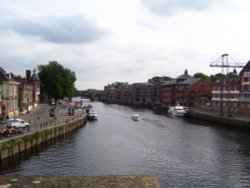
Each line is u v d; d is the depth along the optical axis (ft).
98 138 196.34
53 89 482.28
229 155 146.51
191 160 135.54
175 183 102.58
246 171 118.62
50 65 488.02
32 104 361.30
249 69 327.26
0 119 199.00
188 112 388.37
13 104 247.70
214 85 399.65
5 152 122.52
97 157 138.31
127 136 207.51
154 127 264.52
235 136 210.38
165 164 127.75
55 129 184.03
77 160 131.64
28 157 136.15
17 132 146.61
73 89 520.01
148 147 165.68
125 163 128.36
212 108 399.85
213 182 104.47
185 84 553.23
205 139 196.03
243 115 326.44
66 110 348.18
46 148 158.40
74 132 224.33
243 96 334.24
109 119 345.51
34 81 432.25
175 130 243.60
